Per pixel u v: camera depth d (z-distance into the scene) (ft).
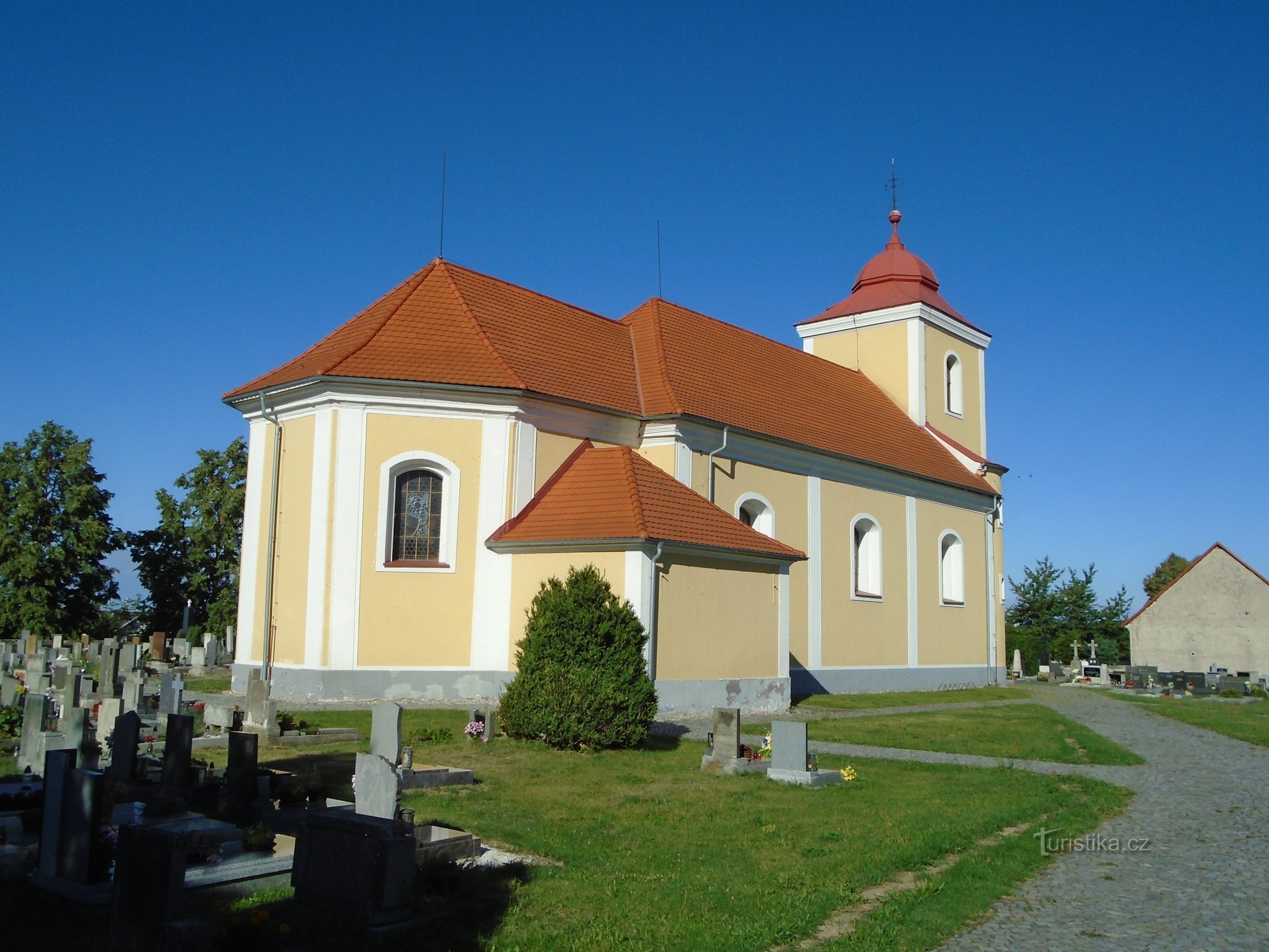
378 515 74.33
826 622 101.19
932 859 33.35
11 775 43.45
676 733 62.80
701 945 24.59
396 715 43.65
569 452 80.43
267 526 79.20
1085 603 222.69
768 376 106.93
